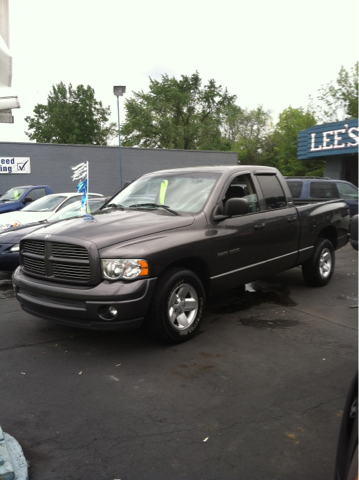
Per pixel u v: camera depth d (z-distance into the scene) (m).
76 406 3.10
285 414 2.96
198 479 2.31
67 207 8.87
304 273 6.41
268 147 51.38
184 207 4.75
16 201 13.94
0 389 3.38
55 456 2.51
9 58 2.96
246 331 4.62
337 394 3.24
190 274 4.25
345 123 19.88
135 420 2.90
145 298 3.86
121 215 4.62
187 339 4.32
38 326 4.89
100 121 62.00
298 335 4.49
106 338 4.47
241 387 3.36
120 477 2.33
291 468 2.40
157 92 52.41
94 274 3.82
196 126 50.66
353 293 6.16
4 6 3.04
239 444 2.62
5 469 2.18
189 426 2.82
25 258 4.45
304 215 5.95
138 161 27.11
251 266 5.07
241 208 4.52
